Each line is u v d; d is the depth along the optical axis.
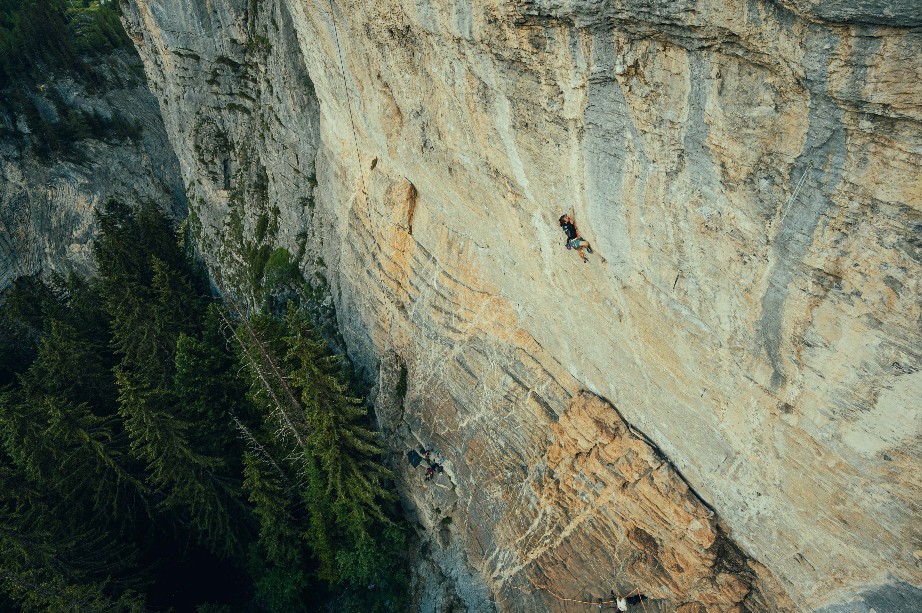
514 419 21.80
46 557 23.48
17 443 27.02
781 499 13.82
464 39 14.95
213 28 38.66
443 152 20.00
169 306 37.78
